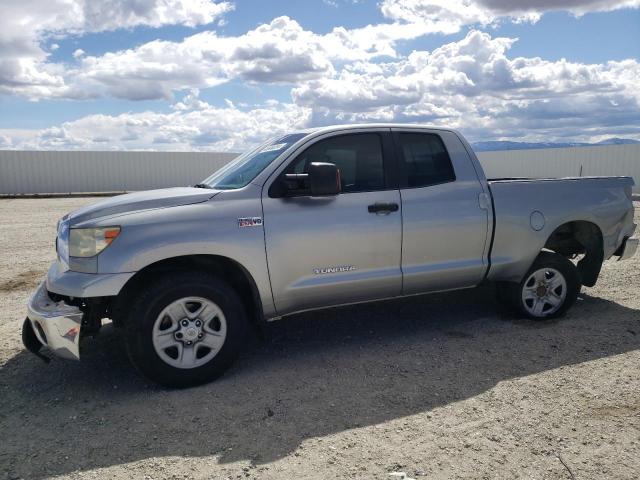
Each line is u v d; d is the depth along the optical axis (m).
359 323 5.30
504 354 4.36
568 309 5.36
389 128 4.65
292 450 2.99
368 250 4.39
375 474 2.73
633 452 2.87
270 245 4.06
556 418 3.27
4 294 6.74
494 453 2.90
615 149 26.61
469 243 4.78
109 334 5.05
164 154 36.59
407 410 3.44
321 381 3.93
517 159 31.62
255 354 4.53
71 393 3.83
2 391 3.89
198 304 3.88
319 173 3.98
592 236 5.54
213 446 3.06
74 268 3.73
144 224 3.77
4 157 32.53
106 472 2.82
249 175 4.33
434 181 4.71
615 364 4.09
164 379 3.78
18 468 2.88
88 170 34.69
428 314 5.54
